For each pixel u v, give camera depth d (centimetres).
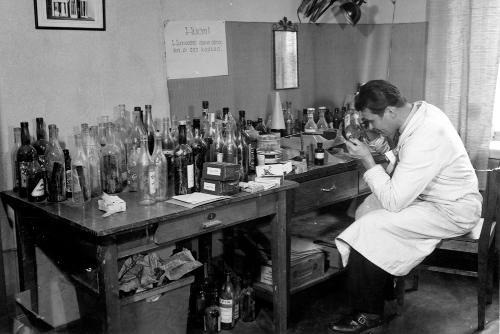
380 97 254
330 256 312
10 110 246
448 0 365
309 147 310
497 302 311
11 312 263
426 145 250
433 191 262
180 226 218
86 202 230
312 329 281
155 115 292
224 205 232
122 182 259
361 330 273
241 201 239
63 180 232
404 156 254
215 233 321
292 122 349
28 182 230
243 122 297
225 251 312
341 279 344
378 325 277
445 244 311
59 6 252
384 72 413
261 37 337
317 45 373
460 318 292
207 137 276
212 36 310
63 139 261
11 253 259
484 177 359
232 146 269
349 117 351
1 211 253
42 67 251
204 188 241
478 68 355
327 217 355
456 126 376
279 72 349
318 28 372
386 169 296
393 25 404
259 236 295
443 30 371
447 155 253
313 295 323
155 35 287
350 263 272
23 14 243
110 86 273
